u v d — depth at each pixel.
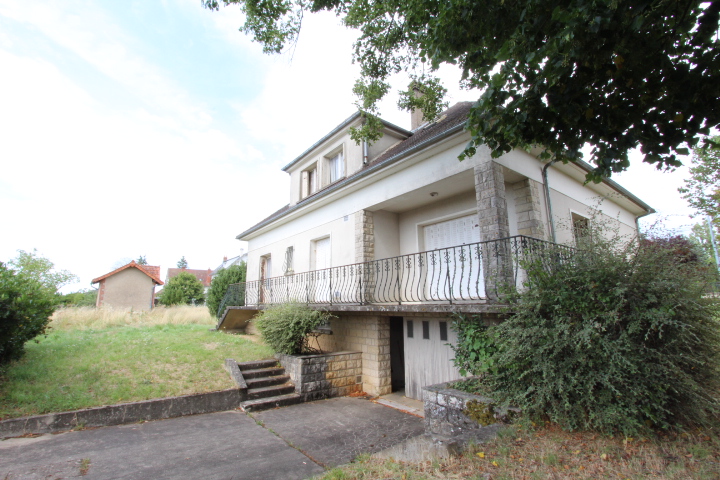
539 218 7.08
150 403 5.99
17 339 6.58
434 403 5.04
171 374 7.16
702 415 3.56
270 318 8.71
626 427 3.50
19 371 6.34
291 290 11.86
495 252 5.90
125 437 5.09
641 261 3.98
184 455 4.48
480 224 6.46
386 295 9.10
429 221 9.10
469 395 4.68
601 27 2.52
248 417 6.26
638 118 3.15
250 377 7.63
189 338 10.07
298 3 5.76
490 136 3.68
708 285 3.91
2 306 6.16
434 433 4.95
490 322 5.66
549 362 3.98
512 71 3.23
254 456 4.50
